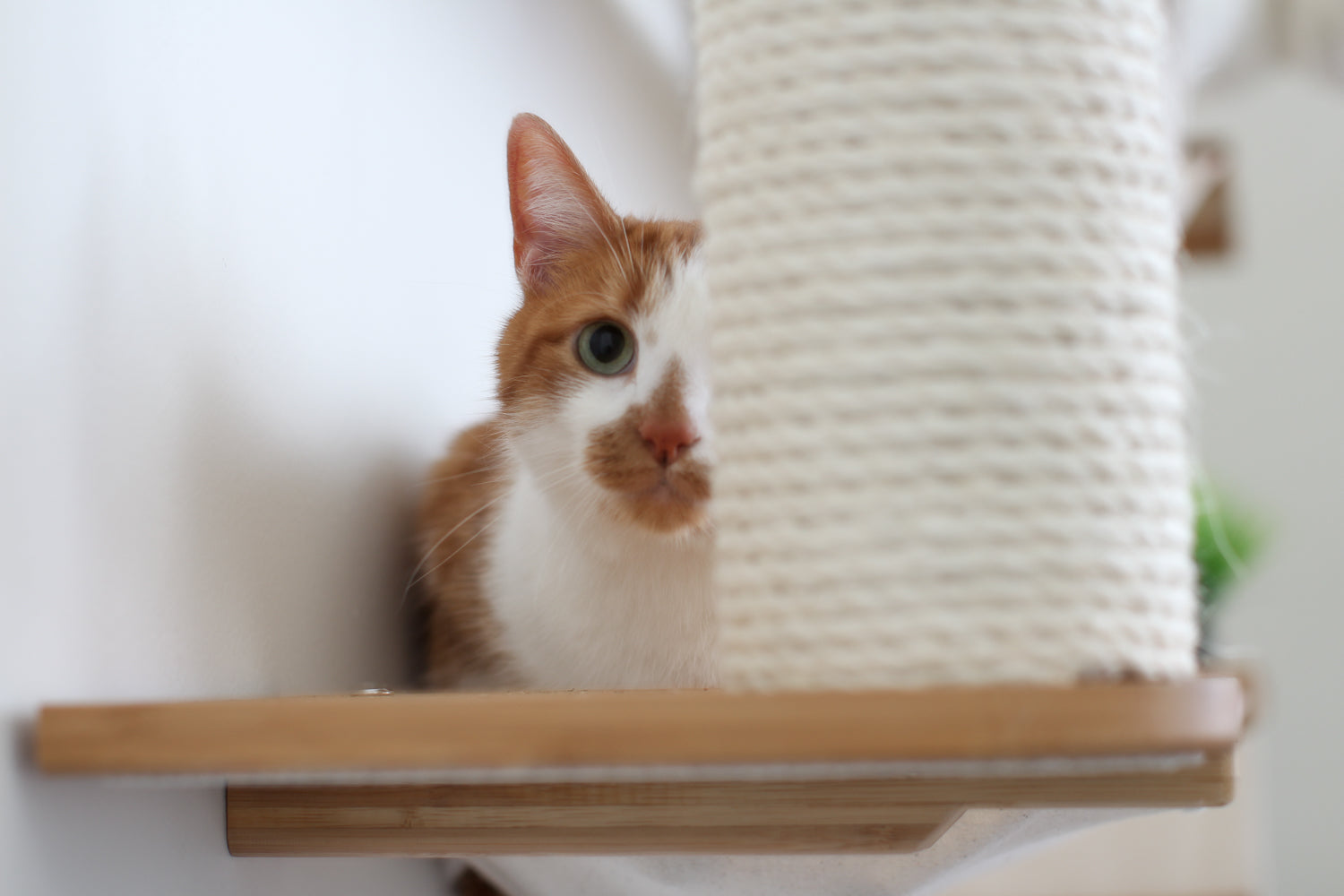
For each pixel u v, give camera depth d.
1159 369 0.69
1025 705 0.58
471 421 1.43
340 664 1.12
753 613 0.69
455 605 1.21
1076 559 0.65
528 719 0.61
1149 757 0.60
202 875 0.86
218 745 0.64
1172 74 1.33
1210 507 1.89
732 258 0.70
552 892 1.09
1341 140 3.24
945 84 0.65
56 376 0.75
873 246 0.66
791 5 0.68
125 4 0.84
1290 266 3.28
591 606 1.06
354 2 1.20
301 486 1.06
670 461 0.97
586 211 1.12
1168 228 0.71
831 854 0.87
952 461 0.64
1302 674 3.20
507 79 1.61
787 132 0.68
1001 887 2.52
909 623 0.64
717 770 0.62
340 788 0.88
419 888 1.24
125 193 0.83
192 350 0.90
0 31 0.71
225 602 0.93
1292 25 2.41
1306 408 3.26
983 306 0.65
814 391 0.67
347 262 1.16
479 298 1.50
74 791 0.74
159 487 0.85
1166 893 2.49
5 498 0.70
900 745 0.58
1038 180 0.66
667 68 2.31
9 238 0.71
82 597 0.76
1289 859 3.17
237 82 0.98
